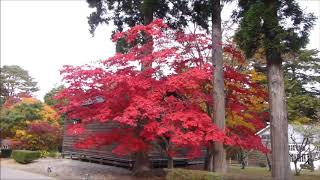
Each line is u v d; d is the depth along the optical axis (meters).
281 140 12.01
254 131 16.83
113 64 13.62
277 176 11.86
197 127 12.16
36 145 27.59
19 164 22.41
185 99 13.21
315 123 22.64
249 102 15.92
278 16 12.33
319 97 24.52
